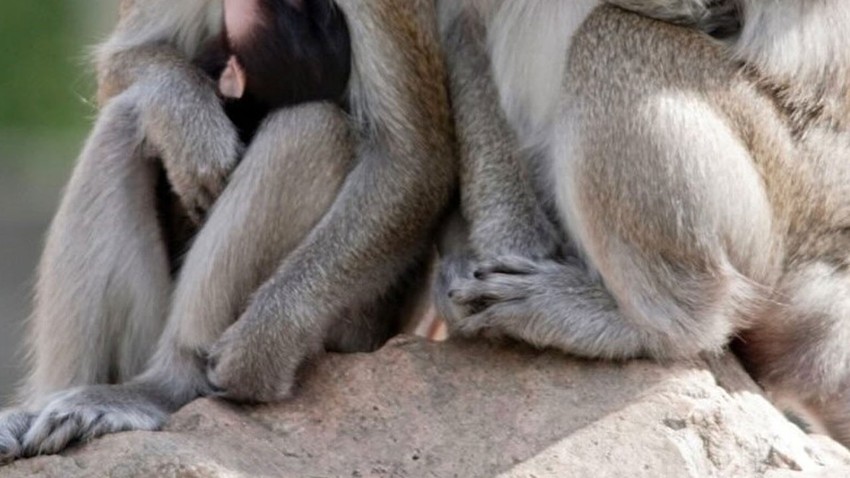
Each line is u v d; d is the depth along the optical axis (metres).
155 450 8.94
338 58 10.22
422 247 10.30
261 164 9.87
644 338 9.65
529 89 10.28
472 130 10.18
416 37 10.06
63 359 10.34
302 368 9.80
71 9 25.84
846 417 10.05
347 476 9.10
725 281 9.62
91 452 9.20
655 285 9.59
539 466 9.08
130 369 10.45
